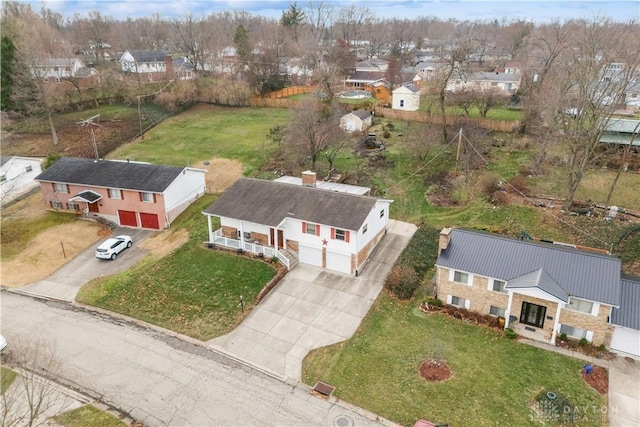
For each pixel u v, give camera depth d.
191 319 29.61
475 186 44.38
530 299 26.36
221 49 95.94
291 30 119.88
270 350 26.38
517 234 36.66
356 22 160.88
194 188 45.62
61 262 37.22
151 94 78.25
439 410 21.72
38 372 25.28
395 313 28.92
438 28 186.12
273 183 37.81
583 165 37.72
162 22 160.50
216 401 23.00
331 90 67.69
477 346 25.75
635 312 24.78
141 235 41.28
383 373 24.19
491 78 79.06
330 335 27.28
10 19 77.56
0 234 41.31
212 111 74.94
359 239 32.47
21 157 53.00
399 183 46.16
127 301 31.89
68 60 81.25
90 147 60.75
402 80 85.50
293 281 32.66
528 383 23.08
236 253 35.91
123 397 23.42
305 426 21.31
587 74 38.16
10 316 30.73
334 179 46.47
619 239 34.81
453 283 28.55
